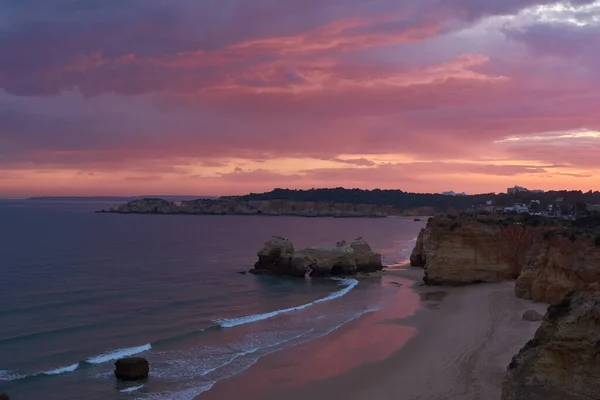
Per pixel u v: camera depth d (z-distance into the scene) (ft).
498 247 185.26
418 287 191.52
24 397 85.35
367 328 128.36
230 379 92.99
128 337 125.29
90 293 185.16
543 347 57.47
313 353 108.17
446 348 103.04
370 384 87.20
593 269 124.06
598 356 54.54
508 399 57.82
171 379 93.30
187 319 146.41
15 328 132.98
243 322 138.72
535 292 135.13
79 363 102.22
